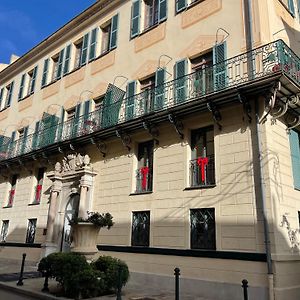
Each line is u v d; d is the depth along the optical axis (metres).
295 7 14.15
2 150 21.61
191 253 10.48
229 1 12.38
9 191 20.52
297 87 9.67
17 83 24.05
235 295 9.16
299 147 11.50
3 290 10.29
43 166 18.25
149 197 12.40
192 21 13.40
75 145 15.55
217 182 10.56
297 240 9.87
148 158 13.40
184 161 11.71
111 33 17.09
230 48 11.75
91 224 10.18
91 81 17.39
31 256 16.72
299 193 10.70
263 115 10.01
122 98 14.84
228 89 10.04
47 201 17.22
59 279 9.00
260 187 9.52
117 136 13.66
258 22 11.24
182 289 10.27
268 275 8.61
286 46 10.22
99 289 8.95
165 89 13.17
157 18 15.22
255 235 9.27
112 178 14.16
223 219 10.07
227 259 9.63
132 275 11.84
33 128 20.64
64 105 18.62
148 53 14.77
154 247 11.59
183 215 11.13
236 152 10.37
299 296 9.16
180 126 11.95
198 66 12.83
